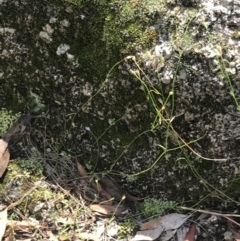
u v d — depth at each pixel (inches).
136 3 24.8
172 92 24.0
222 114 24.2
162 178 26.5
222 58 23.6
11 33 27.2
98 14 25.2
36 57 27.0
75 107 27.1
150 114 25.4
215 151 25.0
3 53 27.6
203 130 24.8
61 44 26.3
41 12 26.2
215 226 26.2
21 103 28.4
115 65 25.2
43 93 27.7
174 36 24.3
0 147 27.6
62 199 26.6
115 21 25.0
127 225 26.3
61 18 25.9
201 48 23.8
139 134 26.1
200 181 25.9
